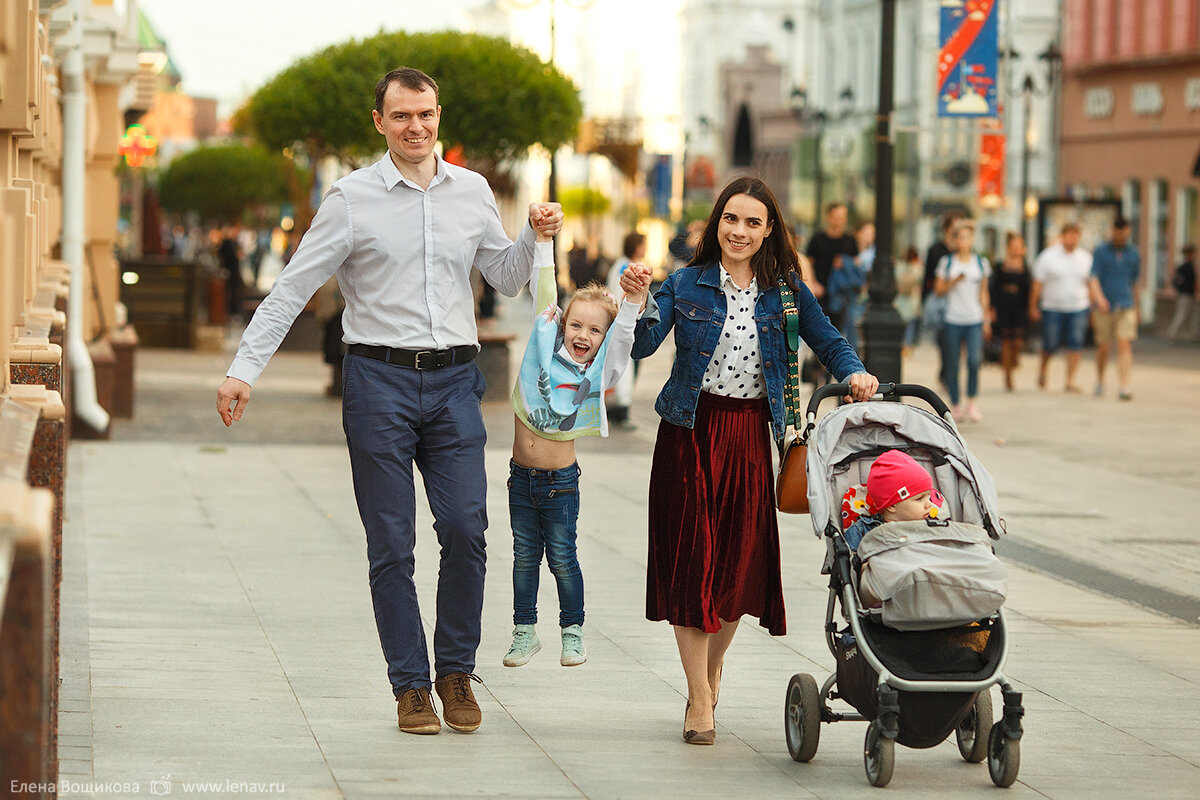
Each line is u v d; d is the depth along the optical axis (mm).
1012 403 23375
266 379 25562
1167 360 33969
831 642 6594
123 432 17844
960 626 6332
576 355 7070
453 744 6578
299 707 7070
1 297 3740
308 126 24672
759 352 6734
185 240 80000
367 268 6711
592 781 6113
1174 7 48906
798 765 6504
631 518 12992
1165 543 12406
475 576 6824
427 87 6688
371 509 6734
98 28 17703
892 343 17266
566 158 111812
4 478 3463
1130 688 7969
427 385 6730
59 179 16766
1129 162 51500
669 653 8445
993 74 19359
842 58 73125
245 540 11430
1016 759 6176
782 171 82438
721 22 101500
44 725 3375
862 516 6574
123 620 8734
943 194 57625
